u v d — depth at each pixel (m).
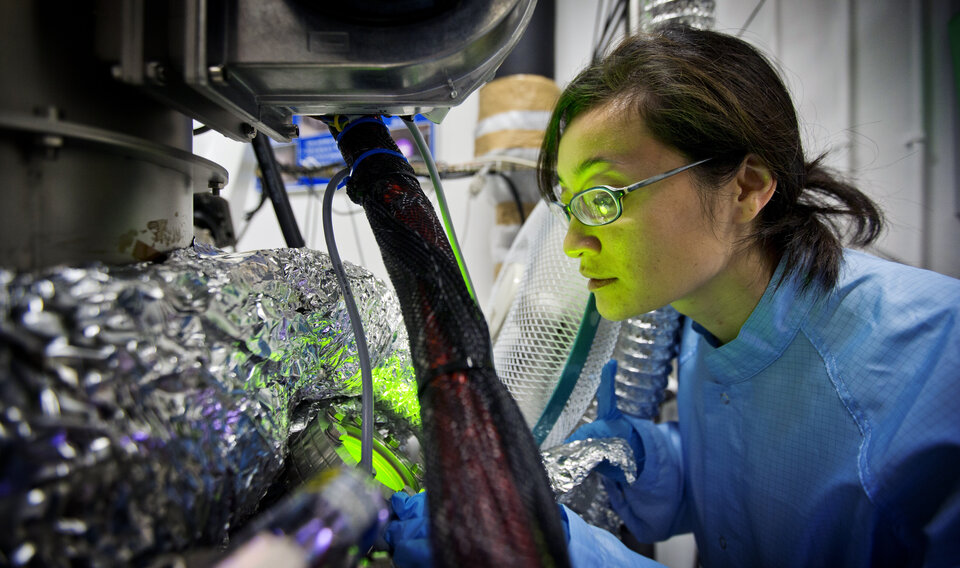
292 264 0.51
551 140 0.74
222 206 1.01
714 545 0.84
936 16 1.29
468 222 2.15
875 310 0.65
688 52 0.62
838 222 0.82
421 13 0.38
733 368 0.76
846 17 1.43
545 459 0.75
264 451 0.44
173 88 0.40
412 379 0.65
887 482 0.58
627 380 0.95
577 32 2.00
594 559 0.54
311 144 2.30
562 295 0.83
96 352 0.31
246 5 0.38
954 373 0.54
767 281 0.72
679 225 0.60
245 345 0.42
